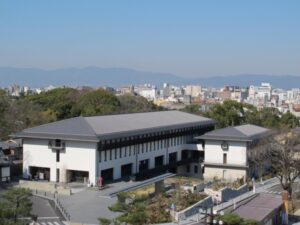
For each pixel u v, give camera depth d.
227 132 112.19
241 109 166.75
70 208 71.50
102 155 91.19
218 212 64.81
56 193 81.00
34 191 82.75
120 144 95.94
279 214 73.12
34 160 94.00
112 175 95.12
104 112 150.88
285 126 150.50
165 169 111.19
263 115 176.75
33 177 94.19
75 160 90.56
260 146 112.62
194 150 122.94
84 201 75.94
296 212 83.00
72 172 91.62
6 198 56.59
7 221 51.41
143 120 112.94
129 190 79.50
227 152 110.88
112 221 56.25
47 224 62.91
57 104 152.38
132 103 190.62
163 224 61.62
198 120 131.88
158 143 111.44
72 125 93.25
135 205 63.28
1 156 101.25
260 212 66.44
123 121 106.00
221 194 82.06
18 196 56.28
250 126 125.75
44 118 135.25
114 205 62.91
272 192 91.75
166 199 76.50
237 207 70.19
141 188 85.88
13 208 55.38
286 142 107.12
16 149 114.06
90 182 88.81
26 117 132.38
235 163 110.06
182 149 122.44
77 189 84.38
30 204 57.44
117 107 164.38
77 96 174.75
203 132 133.50
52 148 91.94
